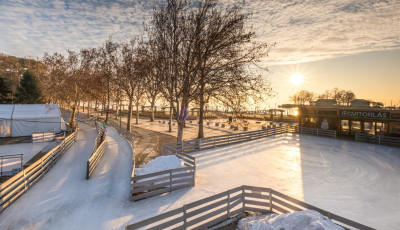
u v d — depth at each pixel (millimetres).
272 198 7855
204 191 10188
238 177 12250
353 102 38844
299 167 14234
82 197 9250
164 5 16000
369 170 13578
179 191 10156
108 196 9406
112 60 29000
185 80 16891
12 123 26703
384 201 9242
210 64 16812
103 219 7551
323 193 10078
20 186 9383
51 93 48438
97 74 38906
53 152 14531
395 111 21562
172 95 17266
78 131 32906
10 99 48906
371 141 23266
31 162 14305
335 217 5773
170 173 10094
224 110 17375
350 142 23594
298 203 6879
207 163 15156
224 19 15875
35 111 29109
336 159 16328
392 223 7539
